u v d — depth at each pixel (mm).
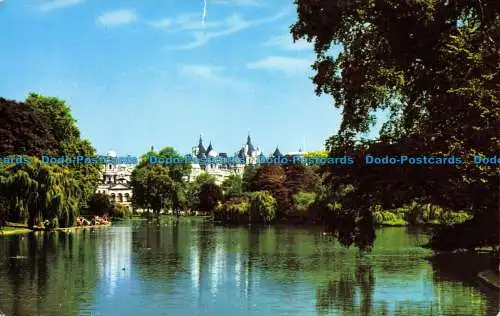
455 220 48094
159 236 81750
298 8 36781
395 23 34875
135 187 171500
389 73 33719
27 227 83562
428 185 34312
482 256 50781
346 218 38906
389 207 36781
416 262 47125
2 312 27516
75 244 63312
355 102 37219
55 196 78500
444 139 32438
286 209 132000
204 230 100938
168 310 28406
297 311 28297
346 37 36344
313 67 38281
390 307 29141
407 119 37469
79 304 29594
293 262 47875
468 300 30422
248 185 181500
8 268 42500
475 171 31172
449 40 34188
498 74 31406
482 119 31203
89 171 111625
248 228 109188
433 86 35438
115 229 99750
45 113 104500
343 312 27812
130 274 39906
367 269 43125
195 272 41312
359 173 36156
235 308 28719
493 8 34031
